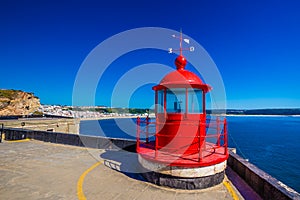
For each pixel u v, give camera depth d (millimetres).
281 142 44156
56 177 6438
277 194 4547
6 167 7371
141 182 6160
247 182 6168
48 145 11734
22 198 4934
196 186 5676
